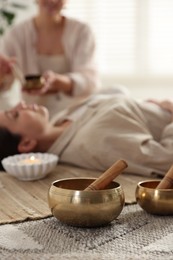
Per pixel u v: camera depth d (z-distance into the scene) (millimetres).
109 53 3889
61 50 2740
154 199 1178
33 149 1843
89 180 1205
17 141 1817
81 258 937
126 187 1495
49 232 1095
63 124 1957
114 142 1688
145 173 1644
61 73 2758
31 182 1604
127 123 1740
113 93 2184
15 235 1079
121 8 3854
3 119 1831
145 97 3938
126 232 1086
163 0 3855
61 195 1093
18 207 1299
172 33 3898
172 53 3918
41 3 2680
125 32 3877
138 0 3840
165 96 3941
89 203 1070
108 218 1093
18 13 3645
